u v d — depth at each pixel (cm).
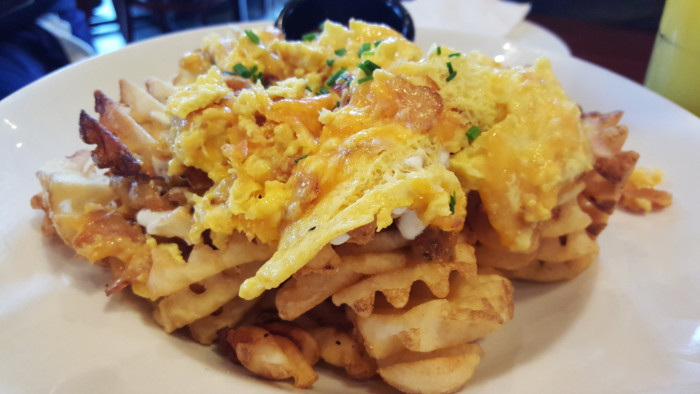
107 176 16
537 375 14
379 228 12
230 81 15
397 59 15
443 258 14
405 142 13
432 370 13
